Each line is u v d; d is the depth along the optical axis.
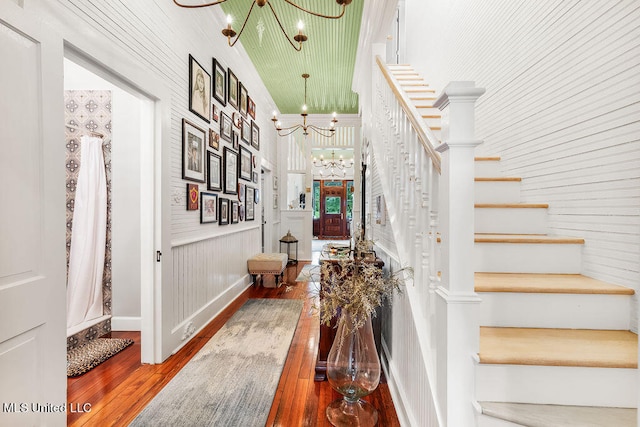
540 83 2.04
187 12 2.94
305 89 5.69
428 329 1.50
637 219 1.40
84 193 3.05
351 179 13.86
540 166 2.05
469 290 1.17
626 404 1.18
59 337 1.47
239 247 4.60
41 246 1.39
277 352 2.68
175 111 2.74
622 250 1.47
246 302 4.16
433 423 1.31
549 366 1.19
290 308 3.91
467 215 1.17
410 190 1.92
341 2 1.72
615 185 1.50
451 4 3.47
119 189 3.17
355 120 7.20
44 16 1.44
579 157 1.72
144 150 2.45
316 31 3.93
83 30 1.69
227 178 3.96
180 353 2.66
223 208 3.84
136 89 2.24
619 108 1.47
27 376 1.32
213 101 3.50
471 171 1.17
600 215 1.59
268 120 6.38
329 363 1.88
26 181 1.32
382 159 3.03
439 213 1.31
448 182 1.18
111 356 2.59
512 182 2.26
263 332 3.13
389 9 2.86
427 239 1.58
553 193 1.94
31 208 1.34
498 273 1.78
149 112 2.45
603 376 1.19
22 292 1.29
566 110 1.81
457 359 1.17
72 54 1.71
